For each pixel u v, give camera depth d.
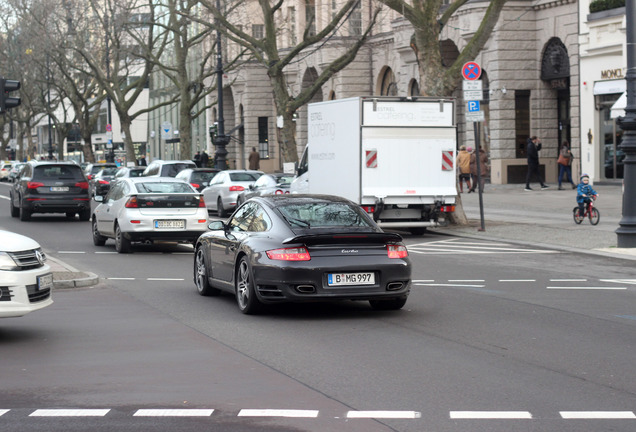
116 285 19.02
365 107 28.72
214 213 44.03
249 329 13.69
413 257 23.94
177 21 61.81
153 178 26.91
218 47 56.03
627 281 18.98
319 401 9.31
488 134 53.88
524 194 44.72
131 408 9.09
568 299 16.53
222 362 11.32
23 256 12.39
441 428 8.27
